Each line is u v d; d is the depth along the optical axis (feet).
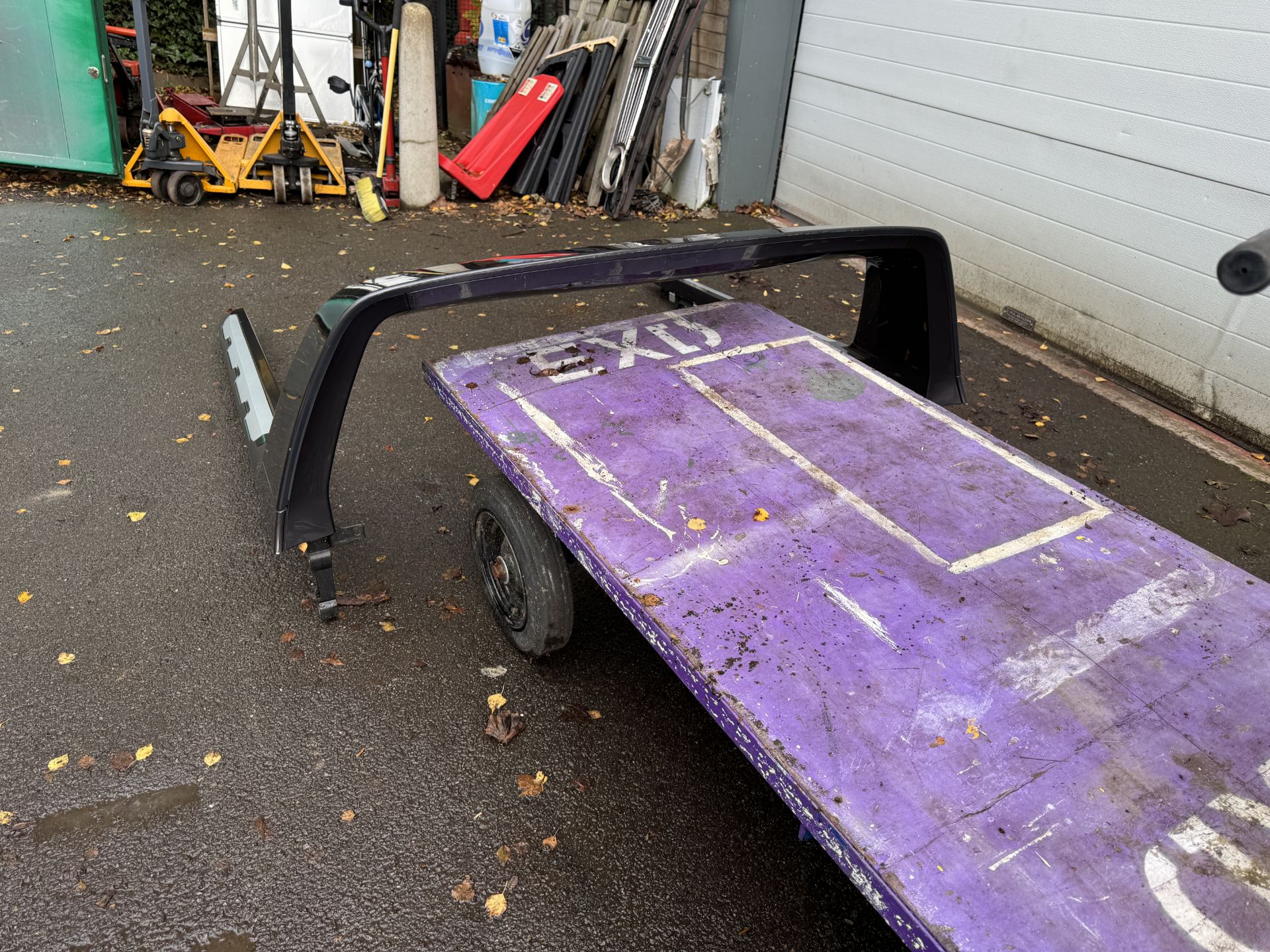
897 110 22.67
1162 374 17.29
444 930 7.32
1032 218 19.43
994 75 19.56
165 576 11.05
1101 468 14.96
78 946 7.04
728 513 7.90
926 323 12.56
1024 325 20.24
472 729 9.25
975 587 7.22
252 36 32.55
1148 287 17.20
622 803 8.57
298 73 33.30
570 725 9.39
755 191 28.32
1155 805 5.46
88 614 10.35
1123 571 7.51
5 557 11.13
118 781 8.41
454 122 36.96
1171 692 6.30
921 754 5.70
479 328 18.33
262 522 12.17
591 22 28.84
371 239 23.66
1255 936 4.77
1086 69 17.52
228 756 8.75
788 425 9.34
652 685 9.99
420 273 9.23
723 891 7.82
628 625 10.91
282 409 9.62
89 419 14.29
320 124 32.71
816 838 5.40
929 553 7.59
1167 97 16.11
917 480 8.58
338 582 11.18
